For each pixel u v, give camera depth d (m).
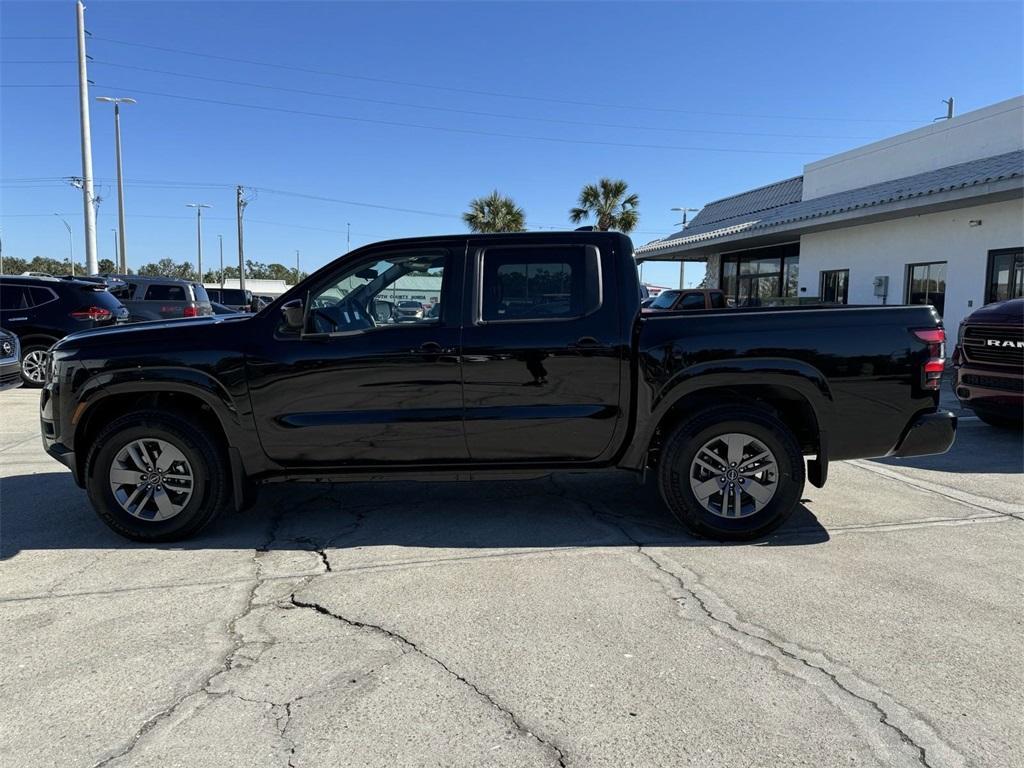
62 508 5.27
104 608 3.60
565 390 4.45
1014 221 13.39
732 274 26.66
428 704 2.75
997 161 14.73
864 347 4.38
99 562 4.23
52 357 4.54
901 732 2.57
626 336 4.43
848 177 20.70
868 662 3.05
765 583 3.88
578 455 4.56
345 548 4.45
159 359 4.38
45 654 3.14
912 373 4.39
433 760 2.43
